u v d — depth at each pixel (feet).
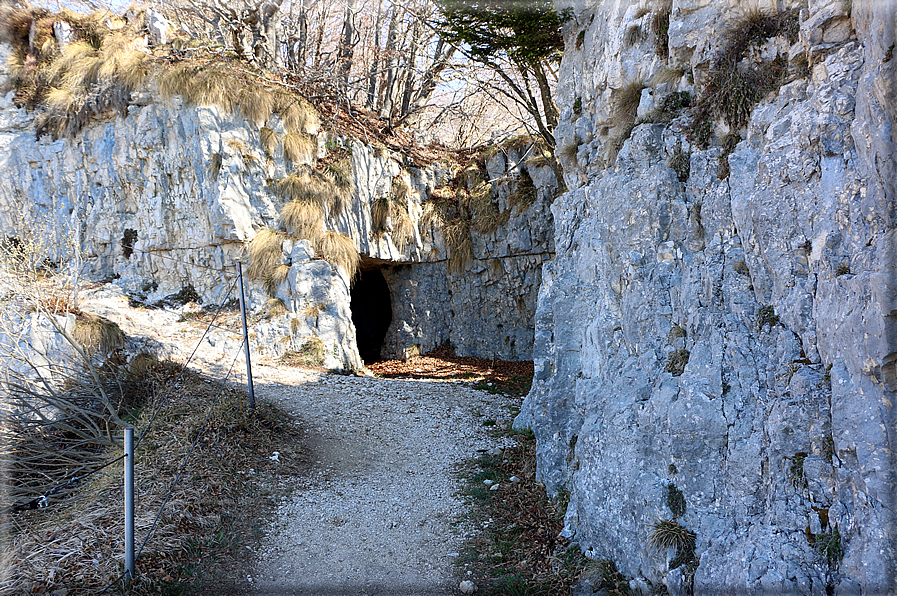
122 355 30.68
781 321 12.87
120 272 40.47
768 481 12.32
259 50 44.55
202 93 38.06
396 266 47.52
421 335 46.75
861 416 10.44
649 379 16.30
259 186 39.09
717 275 14.65
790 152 12.53
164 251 40.11
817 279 11.96
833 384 11.14
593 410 18.70
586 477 17.71
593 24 22.45
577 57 23.68
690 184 15.93
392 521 19.83
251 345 36.32
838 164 11.60
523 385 37.73
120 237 40.65
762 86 14.01
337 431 27.50
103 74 39.65
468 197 46.70
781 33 13.73
